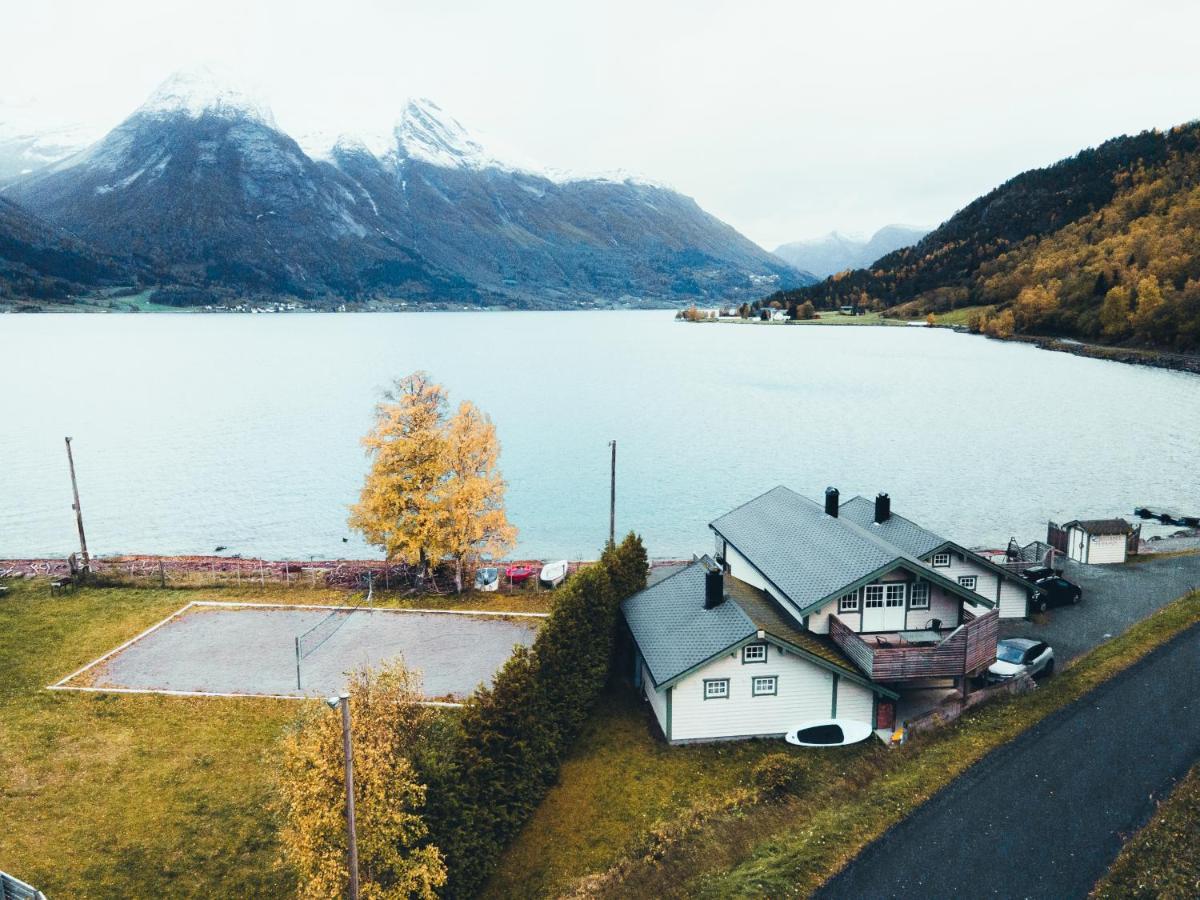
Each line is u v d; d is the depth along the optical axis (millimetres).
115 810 29062
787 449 111625
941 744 29094
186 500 88938
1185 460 99812
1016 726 29453
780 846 24062
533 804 28656
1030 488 87938
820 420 134875
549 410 148250
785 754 32094
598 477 97188
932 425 127938
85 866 26312
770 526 44688
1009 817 24172
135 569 57719
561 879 25406
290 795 24000
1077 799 24828
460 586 52094
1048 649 37906
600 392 173250
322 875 22141
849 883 21859
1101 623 43562
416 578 55125
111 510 85062
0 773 31156
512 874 25781
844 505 52312
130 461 108000
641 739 33625
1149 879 21094
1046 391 159125
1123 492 85562
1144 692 31469
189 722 34875
